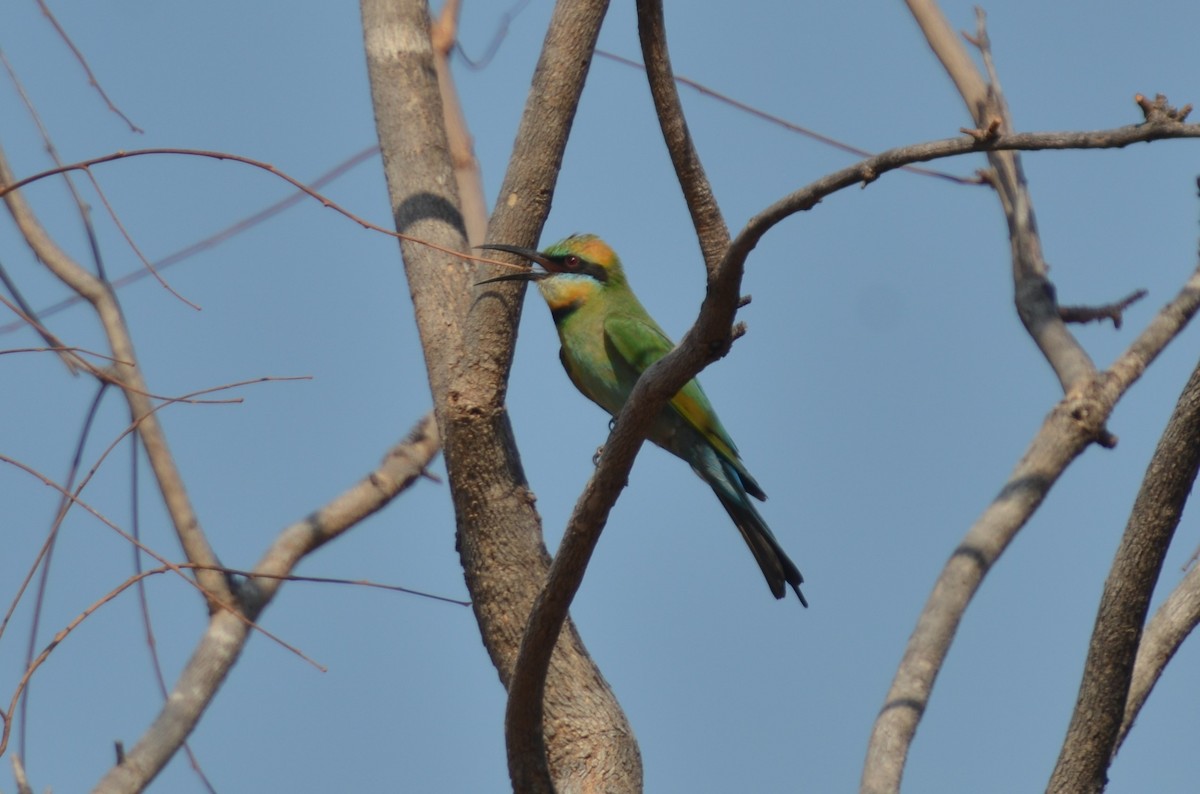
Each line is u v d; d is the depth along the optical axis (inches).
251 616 473.1
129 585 313.6
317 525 495.5
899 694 400.5
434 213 396.5
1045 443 434.9
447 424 364.8
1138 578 307.1
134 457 400.8
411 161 406.9
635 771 364.8
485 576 366.3
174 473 469.4
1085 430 432.5
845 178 268.4
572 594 321.4
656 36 296.5
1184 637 345.1
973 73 501.4
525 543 366.6
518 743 341.7
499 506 365.1
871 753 389.1
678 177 305.6
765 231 279.3
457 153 516.7
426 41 427.5
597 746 361.7
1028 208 479.8
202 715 456.1
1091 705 318.3
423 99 416.5
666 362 306.5
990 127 252.4
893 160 263.9
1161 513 302.5
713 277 292.5
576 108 391.2
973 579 418.9
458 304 380.5
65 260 462.0
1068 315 467.5
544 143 384.2
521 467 373.7
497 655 368.2
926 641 408.5
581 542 317.7
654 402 308.0
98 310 457.7
